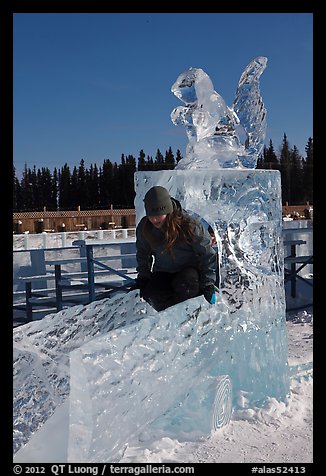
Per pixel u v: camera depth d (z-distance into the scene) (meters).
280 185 3.82
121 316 3.46
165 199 3.25
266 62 3.94
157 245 3.49
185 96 3.86
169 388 2.70
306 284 8.69
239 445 2.80
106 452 2.36
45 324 3.16
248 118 3.96
